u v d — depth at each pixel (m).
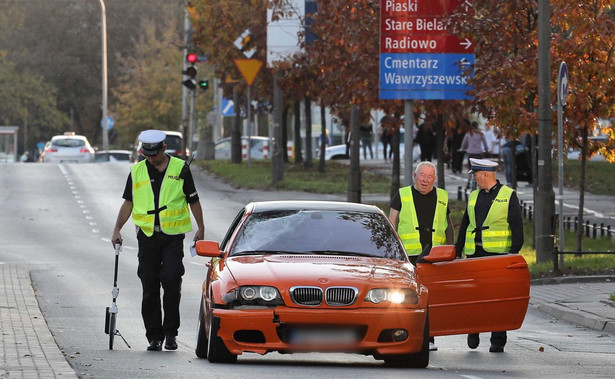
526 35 81.06
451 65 79.19
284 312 35.09
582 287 65.25
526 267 41.19
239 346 35.47
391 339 35.69
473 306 40.97
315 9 116.00
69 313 55.59
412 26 78.81
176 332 41.66
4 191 135.00
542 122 71.19
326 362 39.72
